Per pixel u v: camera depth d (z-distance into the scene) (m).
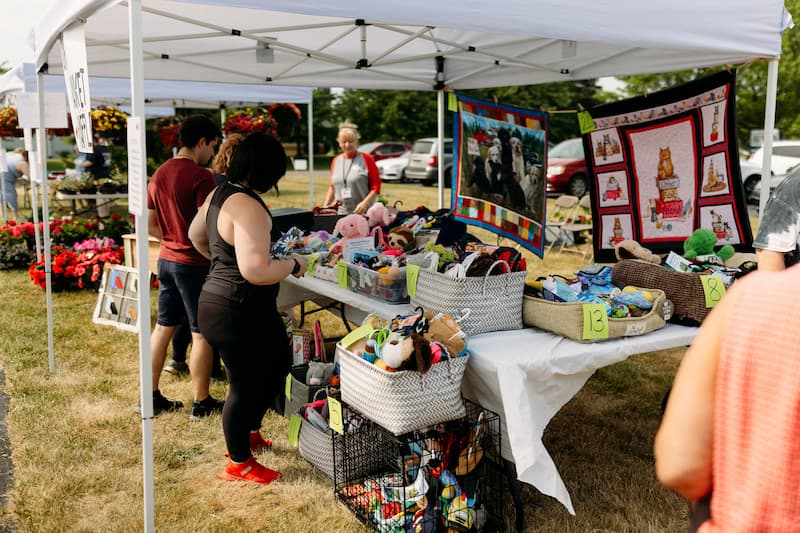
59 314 6.27
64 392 4.38
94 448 3.62
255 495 3.17
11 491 3.19
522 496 3.12
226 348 2.96
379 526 2.79
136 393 4.38
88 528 2.89
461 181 4.91
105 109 9.90
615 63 4.84
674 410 0.99
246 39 5.08
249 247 2.77
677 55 4.39
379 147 23.14
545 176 4.07
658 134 4.38
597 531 2.87
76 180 10.05
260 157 2.82
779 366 0.87
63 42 3.57
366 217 4.45
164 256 3.82
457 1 2.60
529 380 2.66
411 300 3.21
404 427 2.57
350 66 4.79
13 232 8.48
